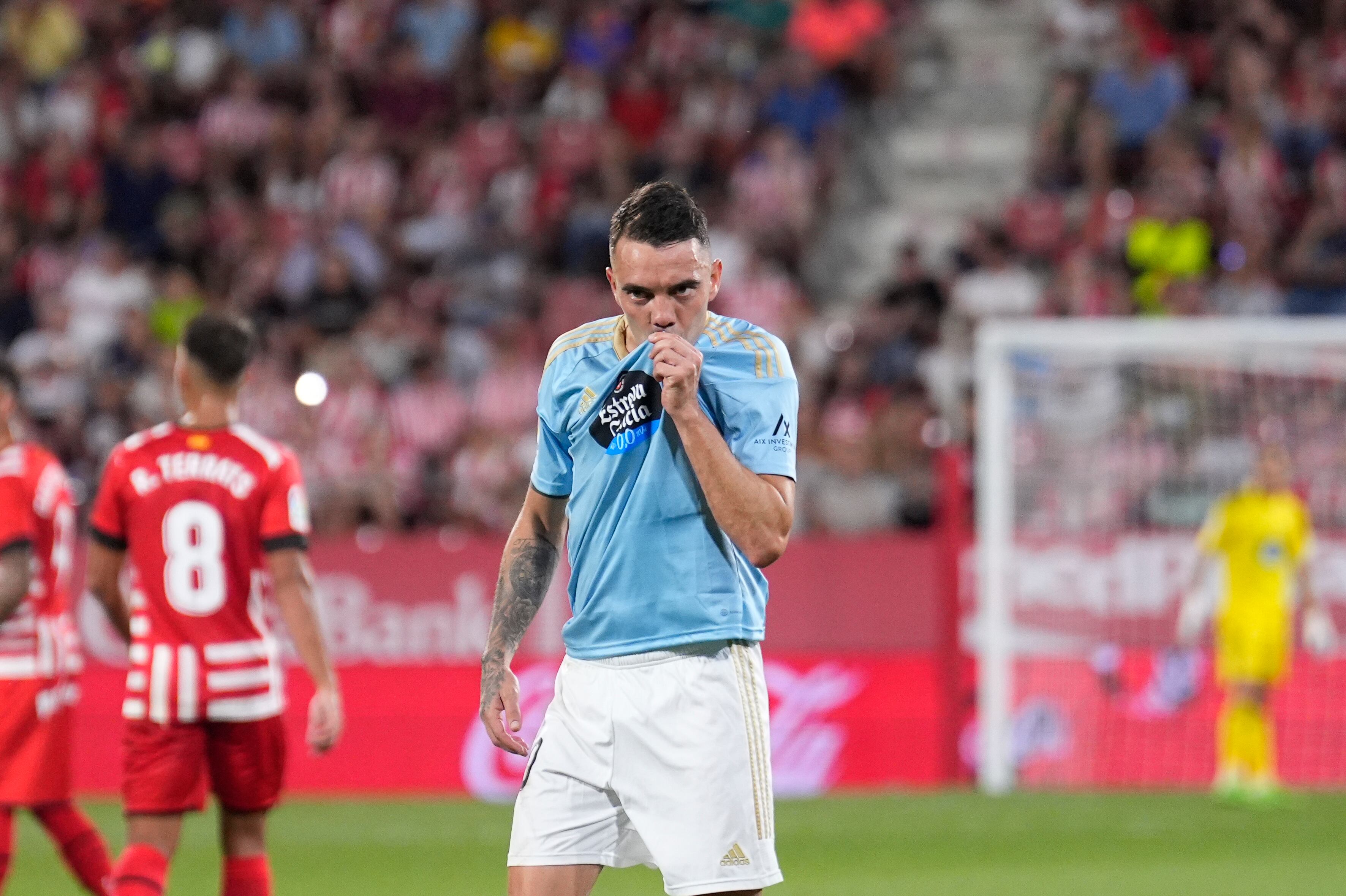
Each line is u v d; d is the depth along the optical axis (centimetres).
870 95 6144
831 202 5953
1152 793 3781
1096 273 5169
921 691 3941
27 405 4884
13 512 1934
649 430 1321
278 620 3956
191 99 6209
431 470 4700
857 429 4684
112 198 5781
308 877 2767
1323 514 4000
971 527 4338
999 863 2858
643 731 1316
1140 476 4053
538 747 1369
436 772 3928
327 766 3931
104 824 3422
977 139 6016
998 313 5094
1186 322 3806
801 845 3067
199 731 1800
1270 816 3425
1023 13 6250
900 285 5134
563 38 6406
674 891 1300
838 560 3978
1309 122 5750
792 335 5038
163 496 1817
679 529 1323
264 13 6356
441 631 3966
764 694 1344
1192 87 5966
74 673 2052
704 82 6056
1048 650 3991
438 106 6138
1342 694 3909
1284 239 5519
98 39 6475
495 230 5612
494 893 2609
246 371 1880
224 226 5688
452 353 5109
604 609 1340
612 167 5719
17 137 6128
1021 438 4075
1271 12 6131
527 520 1434
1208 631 3956
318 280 5303
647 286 1271
